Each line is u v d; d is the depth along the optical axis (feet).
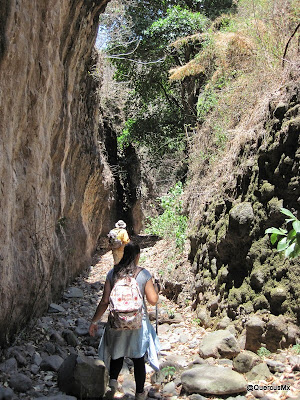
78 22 25.77
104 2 29.53
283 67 21.45
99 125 57.47
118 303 12.18
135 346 12.60
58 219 26.48
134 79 61.21
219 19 38.83
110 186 52.70
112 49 57.72
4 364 14.62
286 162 16.97
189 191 29.76
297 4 25.46
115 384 13.52
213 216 22.09
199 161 28.91
